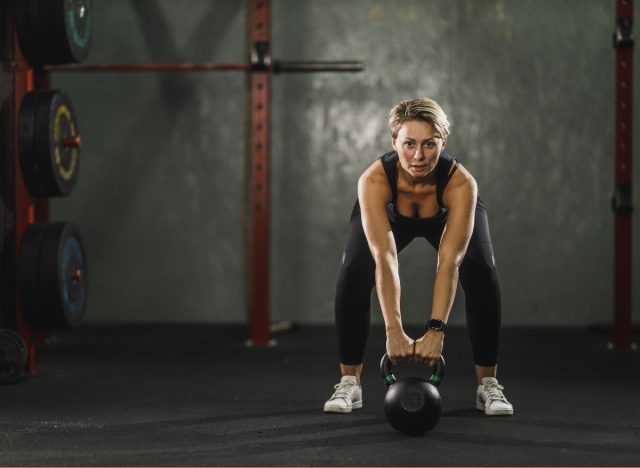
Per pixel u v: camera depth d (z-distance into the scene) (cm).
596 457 194
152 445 208
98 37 482
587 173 467
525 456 195
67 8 310
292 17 478
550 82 468
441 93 471
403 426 212
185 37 480
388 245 216
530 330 453
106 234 483
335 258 478
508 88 469
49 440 214
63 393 284
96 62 482
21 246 309
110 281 483
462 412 247
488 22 470
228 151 478
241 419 239
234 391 287
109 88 482
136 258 482
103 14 482
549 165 468
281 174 479
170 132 480
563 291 468
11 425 233
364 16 475
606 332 437
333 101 476
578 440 211
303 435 217
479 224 238
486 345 243
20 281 308
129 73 482
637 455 196
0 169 311
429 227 234
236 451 201
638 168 459
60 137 318
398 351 208
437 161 217
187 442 211
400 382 212
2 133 310
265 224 404
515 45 469
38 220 372
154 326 470
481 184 470
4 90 310
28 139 305
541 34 468
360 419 238
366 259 238
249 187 476
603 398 272
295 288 480
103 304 483
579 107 467
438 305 210
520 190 469
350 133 476
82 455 198
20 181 314
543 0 468
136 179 481
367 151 475
